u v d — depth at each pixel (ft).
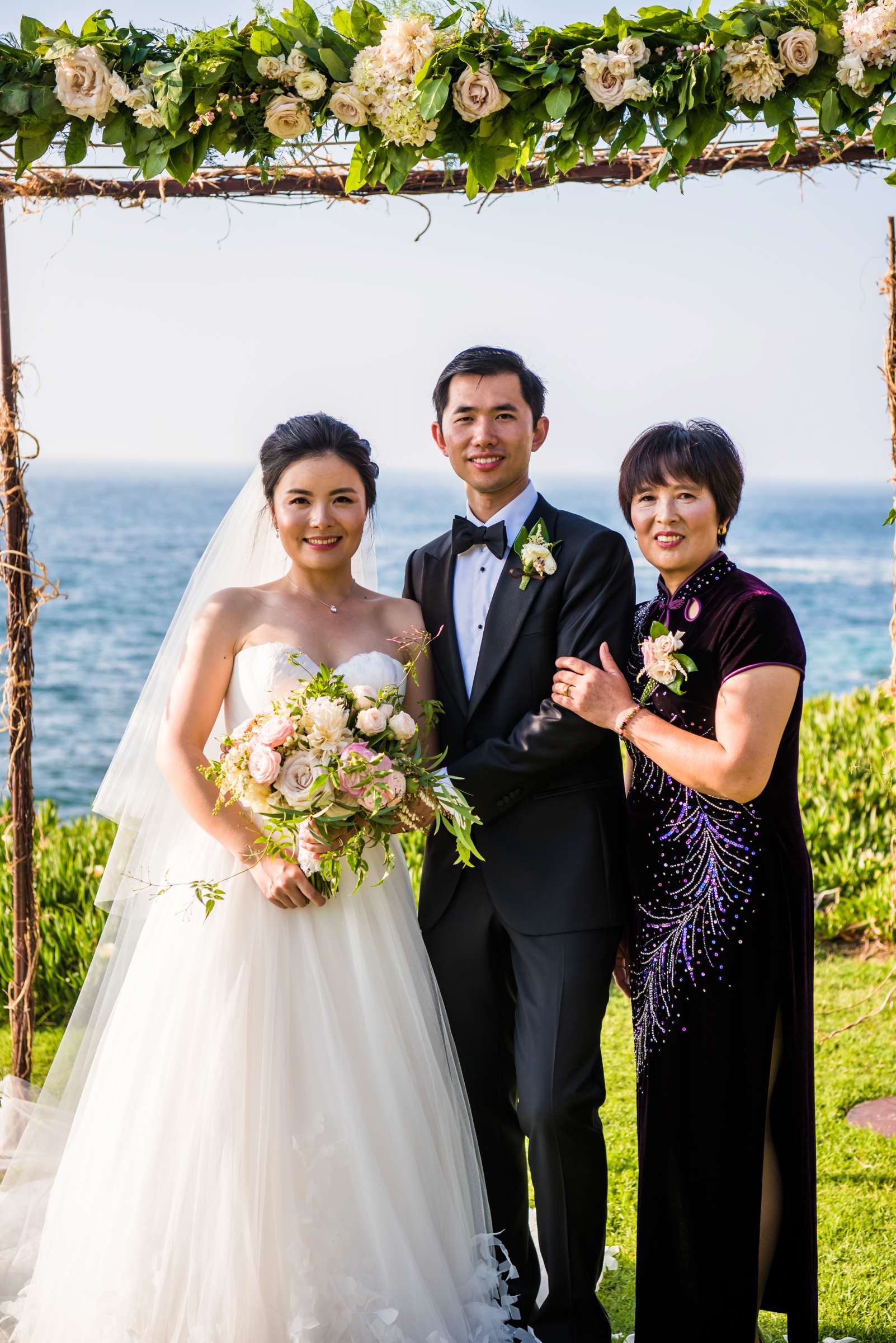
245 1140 7.88
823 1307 9.50
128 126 8.52
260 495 9.58
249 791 8.06
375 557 10.05
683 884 8.27
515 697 9.22
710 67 8.21
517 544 9.23
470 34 8.27
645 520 8.55
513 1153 9.59
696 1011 8.10
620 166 10.21
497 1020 9.46
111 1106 8.33
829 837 21.95
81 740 74.74
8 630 11.19
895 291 12.19
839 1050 15.12
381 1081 8.28
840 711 28.19
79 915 18.58
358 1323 7.70
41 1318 8.11
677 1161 8.13
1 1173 10.14
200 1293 7.64
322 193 10.32
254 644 8.83
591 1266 8.73
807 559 164.45
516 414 9.27
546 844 9.12
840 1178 11.71
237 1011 8.13
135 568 138.41
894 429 12.41
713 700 8.26
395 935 8.74
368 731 8.09
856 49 8.19
